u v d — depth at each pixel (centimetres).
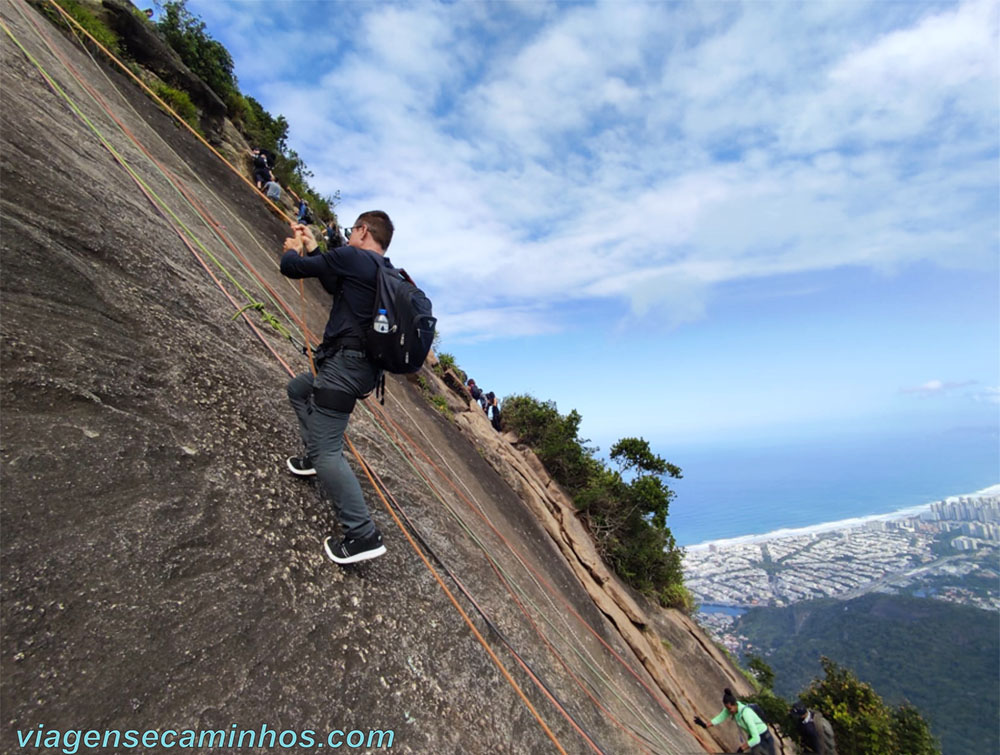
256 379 356
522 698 336
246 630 196
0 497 164
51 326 234
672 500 1545
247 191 850
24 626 145
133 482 207
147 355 277
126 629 164
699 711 1101
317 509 291
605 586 1198
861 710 1114
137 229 379
